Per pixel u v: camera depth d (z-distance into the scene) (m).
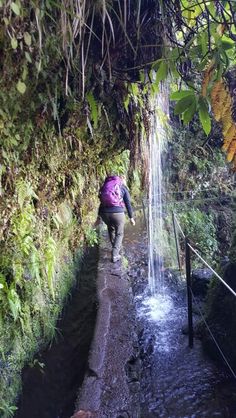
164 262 6.59
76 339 3.95
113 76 2.99
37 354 3.51
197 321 4.01
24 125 2.75
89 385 2.91
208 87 1.96
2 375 2.89
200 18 2.35
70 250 5.29
